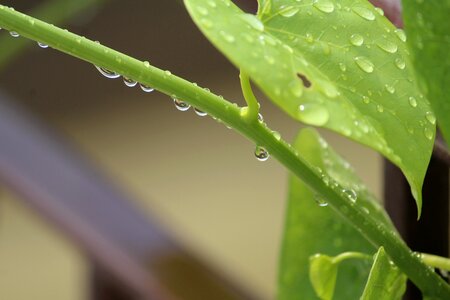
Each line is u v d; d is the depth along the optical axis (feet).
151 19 4.16
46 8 2.69
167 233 2.13
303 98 1.42
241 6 1.69
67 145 2.24
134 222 2.14
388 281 1.61
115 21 4.13
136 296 2.10
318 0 1.53
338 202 1.59
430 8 1.44
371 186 3.94
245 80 1.54
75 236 2.13
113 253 2.10
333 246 1.84
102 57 1.55
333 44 1.51
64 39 1.55
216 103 1.55
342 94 1.49
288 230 1.86
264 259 4.25
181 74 4.17
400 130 1.51
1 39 2.81
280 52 1.44
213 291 2.06
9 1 3.92
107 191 2.18
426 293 1.62
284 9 1.51
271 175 4.27
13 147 2.21
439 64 1.44
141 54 4.19
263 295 4.19
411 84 1.53
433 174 1.84
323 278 1.69
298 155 1.58
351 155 4.01
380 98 1.51
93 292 2.15
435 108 1.44
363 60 1.52
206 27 1.42
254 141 1.57
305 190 1.85
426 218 1.85
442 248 1.86
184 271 2.08
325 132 4.05
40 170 2.19
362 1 1.56
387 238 1.60
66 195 2.17
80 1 2.69
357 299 1.82
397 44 1.54
